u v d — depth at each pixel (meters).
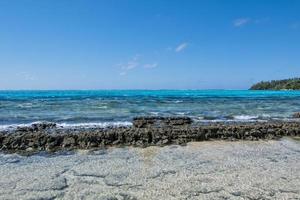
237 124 24.44
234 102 55.62
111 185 11.10
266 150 16.78
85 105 43.50
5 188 10.79
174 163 13.92
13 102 49.06
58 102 49.62
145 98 67.94
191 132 19.66
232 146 17.70
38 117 29.66
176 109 39.66
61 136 17.67
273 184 11.16
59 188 10.80
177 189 10.68
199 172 12.57
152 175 12.20
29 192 10.42
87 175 12.22
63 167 13.34
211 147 17.36
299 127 22.73
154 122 25.88
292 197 10.02
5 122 26.36
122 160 14.45
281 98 74.88
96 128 22.19
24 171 12.77
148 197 10.00
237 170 12.87
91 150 16.47
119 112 34.84
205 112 36.31
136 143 17.97
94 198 9.93
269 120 29.42
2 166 13.52
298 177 11.99
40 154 15.65
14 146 16.86
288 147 17.70
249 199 9.87
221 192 10.41
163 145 17.69
